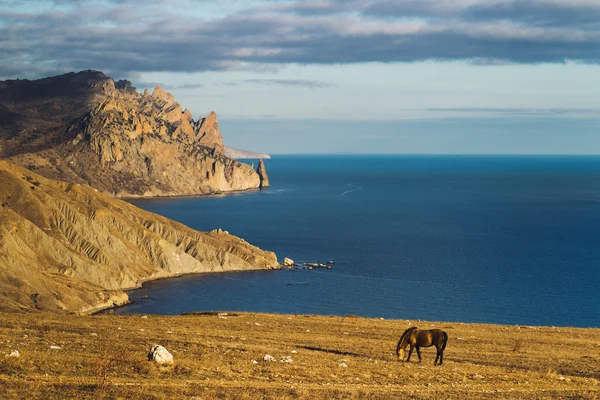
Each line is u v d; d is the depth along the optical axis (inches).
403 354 1321.4
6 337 1338.6
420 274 5118.1
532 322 3486.7
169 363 1092.5
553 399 1009.5
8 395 835.4
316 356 1326.3
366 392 991.6
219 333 1638.8
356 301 4143.7
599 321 3511.3
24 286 3531.0
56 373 984.9
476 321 3516.2
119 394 879.1
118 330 1590.8
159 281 4977.9
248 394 930.1
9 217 4362.7
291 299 4247.0
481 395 1013.8
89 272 4446.4
